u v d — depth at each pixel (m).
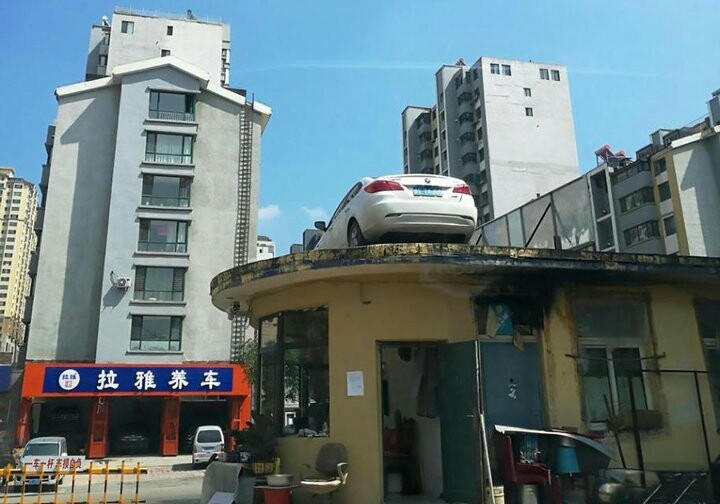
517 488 7.35
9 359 47.25
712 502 7.92
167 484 19.39
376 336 8.38
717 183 42.59
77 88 37.41
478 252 7.95
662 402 8.87
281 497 7.81
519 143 66.94
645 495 7.68
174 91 37.81
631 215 45.16
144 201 36.00
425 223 9.57
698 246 41.19
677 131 52.47
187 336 34.31
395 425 9.25
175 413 31.58
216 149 38.19
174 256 35.25
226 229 37.03
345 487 8.02
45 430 30.94
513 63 69.31
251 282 8.98
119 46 50.62
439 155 75.19
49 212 35.47
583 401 8.59
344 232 10.87
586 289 9.04
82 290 34.72
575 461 7.65
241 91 52.03
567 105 69.44
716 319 9.57
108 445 31.42
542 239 13.52
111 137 37.34
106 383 30.97
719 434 8.99
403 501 8.09
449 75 74.00
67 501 13.52
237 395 32.41
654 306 9.26
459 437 8.03
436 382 8.70
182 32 52.25
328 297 8.77
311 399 8.80
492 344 8.52
